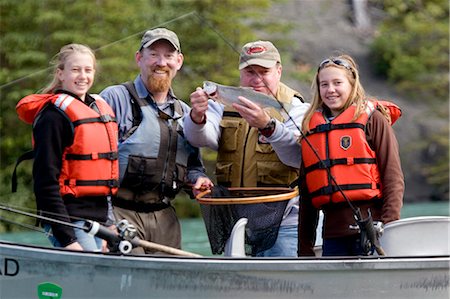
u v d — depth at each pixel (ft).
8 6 116.37
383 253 30.91
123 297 29.45
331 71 32.50
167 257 29.50
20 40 113.19
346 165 32.17
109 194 31.55
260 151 34.60
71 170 30.91
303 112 35.27
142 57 33.88
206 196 34.37
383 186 31.91
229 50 111.24
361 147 32.07
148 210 33.71
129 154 33.27
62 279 29.45
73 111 30.73
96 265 29.27
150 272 29.50
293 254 34.71
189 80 95.91
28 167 102.89
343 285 30.37
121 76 100.94
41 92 34.19
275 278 29.99
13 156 106.73
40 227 31.86
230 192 34.91
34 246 29.48
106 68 101.35
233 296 29.94
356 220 30.89
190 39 111.34
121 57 103.76
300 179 33.55
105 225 31.30
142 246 29.73
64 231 29.94
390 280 30.60
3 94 109.50
